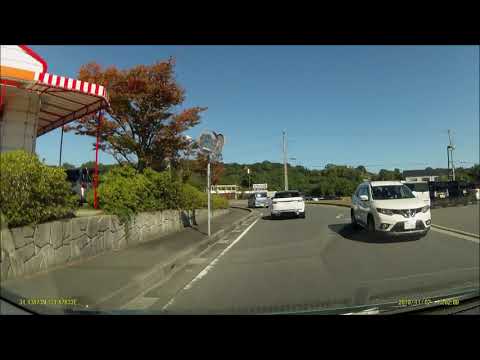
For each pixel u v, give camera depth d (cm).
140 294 641
